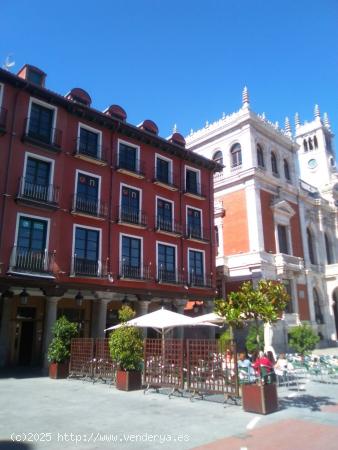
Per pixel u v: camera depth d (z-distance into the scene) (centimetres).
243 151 3475
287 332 3041
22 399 1172
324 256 4056
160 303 2589
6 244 1844
